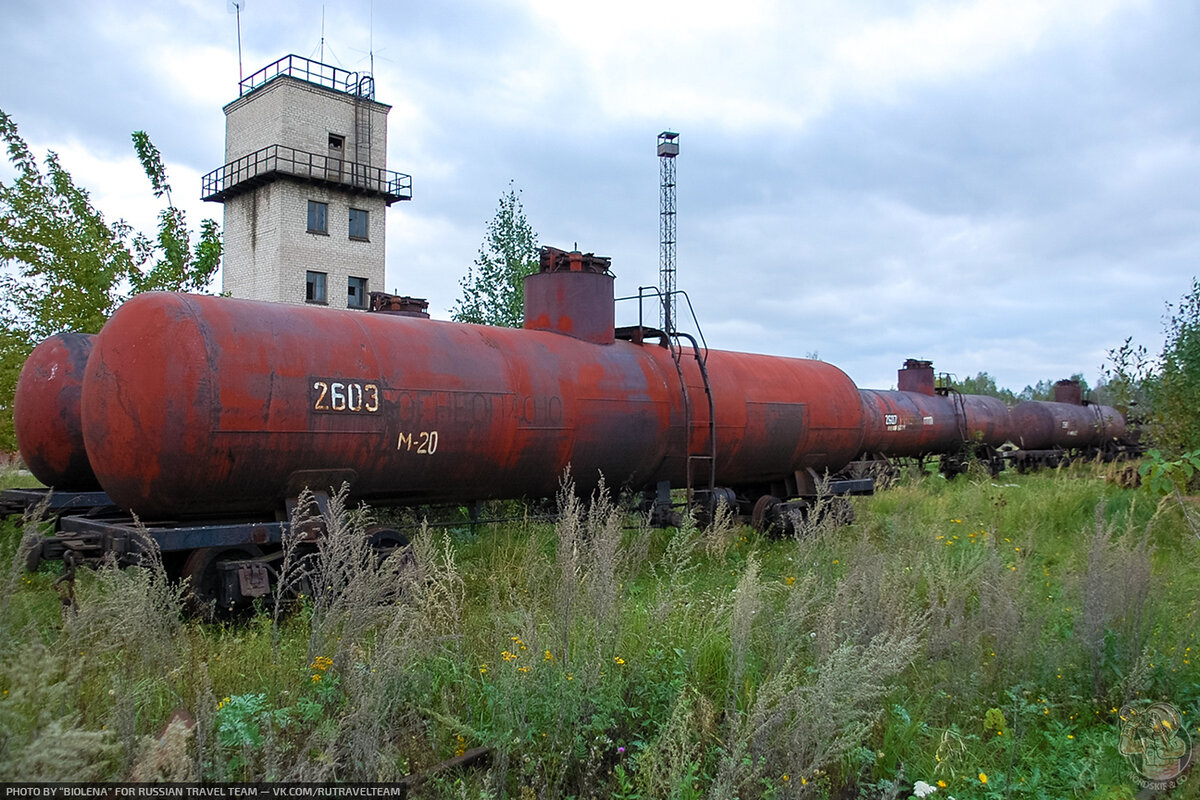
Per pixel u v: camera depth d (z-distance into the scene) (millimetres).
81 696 4266
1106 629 6160
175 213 16625
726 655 5637
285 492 7188
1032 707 5156
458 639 5430
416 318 8727
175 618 5449
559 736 4641
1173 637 6488
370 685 4398
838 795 4527
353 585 5234
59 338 9680
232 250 36062
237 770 3918
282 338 7148
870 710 5152
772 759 4418
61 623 5938
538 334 9781
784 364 12789
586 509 10062
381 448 7617
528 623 5199
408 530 9086
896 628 5578
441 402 8062
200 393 6508
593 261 10477
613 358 10148
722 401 11125
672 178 56625
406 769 4250
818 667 5074
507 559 8617
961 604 6340
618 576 6875
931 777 4578
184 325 6609
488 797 3904
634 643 5824
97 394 6699
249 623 6688
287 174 33125
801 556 7988
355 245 35781
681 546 7852
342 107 35094
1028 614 6383
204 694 3928
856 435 13344
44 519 8938
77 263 14383
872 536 10703
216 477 6703
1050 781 4672
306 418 7074
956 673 5629
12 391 13430
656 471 10500
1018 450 25578
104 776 3633
